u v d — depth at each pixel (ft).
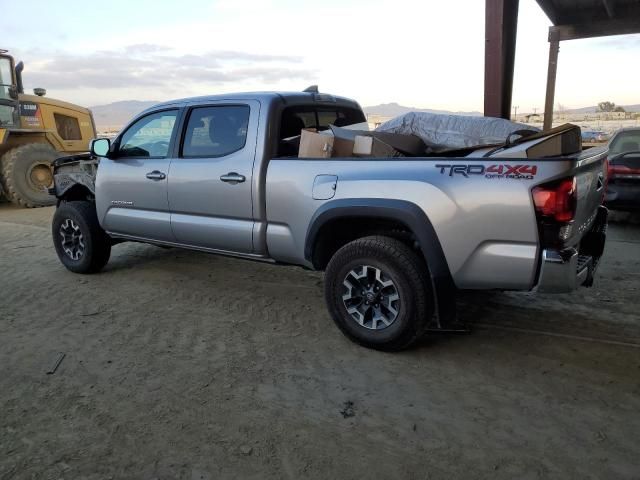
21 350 12.81
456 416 9.70
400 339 11.79
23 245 24.50
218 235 14.73
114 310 15.43
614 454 8.50
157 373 11.55
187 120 15.38
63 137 42.11
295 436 9.18
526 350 12.26
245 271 19.21
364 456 8.61
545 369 11.35
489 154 11.17
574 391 10.43
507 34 21.91
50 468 8.41
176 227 15.72
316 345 12.83
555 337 12.91
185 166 15.14
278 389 10.78
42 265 20.63
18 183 36.65
